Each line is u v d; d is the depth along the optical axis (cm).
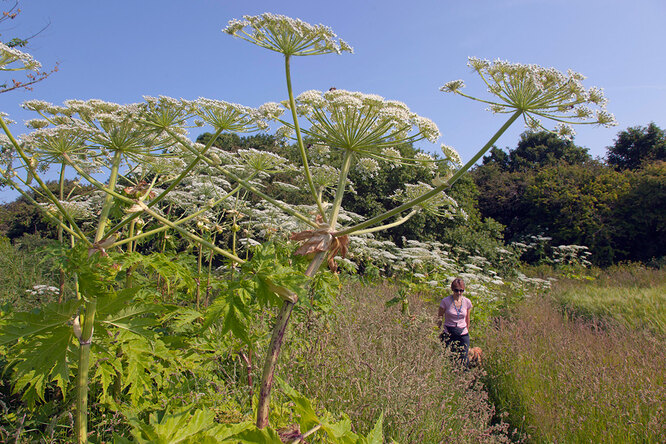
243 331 185
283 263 218
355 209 1920
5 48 239
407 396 378
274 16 218
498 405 604
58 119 309
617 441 429
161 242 502
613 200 2694
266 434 149
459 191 2375
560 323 934
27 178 264
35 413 298
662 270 1822
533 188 2980
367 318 567
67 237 359
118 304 202
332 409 339
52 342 200
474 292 1101
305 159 212
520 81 243
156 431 144
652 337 697
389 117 233
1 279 670
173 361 308
